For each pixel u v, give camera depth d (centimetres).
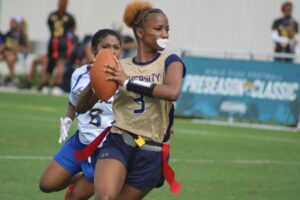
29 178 2292
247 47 5841
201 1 6022
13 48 5597
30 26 6800
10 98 4903
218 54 5566
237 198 2120
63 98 5003
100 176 1391
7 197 2023
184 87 4144
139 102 1435
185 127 3859
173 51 4806
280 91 3941
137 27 1460
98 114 1706
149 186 1449
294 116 3928
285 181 2427
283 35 4444
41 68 5847
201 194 2161
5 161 2580
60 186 1709
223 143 3303
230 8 5894
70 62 5181
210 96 4088
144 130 1439
